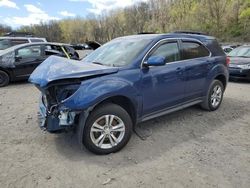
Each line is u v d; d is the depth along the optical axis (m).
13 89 9.11
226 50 17.27
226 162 3.73
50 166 3.64
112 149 3.99
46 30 96.50
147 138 4.54
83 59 5.20
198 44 5.55
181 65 4.97
